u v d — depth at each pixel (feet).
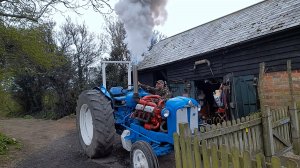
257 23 32.78
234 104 33.14
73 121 45.47
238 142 16.57
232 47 32.40
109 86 57.26
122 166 17.81
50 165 18.97
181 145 13.06
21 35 34.83
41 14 35.14
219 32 39.24
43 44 37.86
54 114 59.26
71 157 20.61
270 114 18.47
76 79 59.62
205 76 38.01
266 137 18.16
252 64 31.09
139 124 17.76
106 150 18.98
